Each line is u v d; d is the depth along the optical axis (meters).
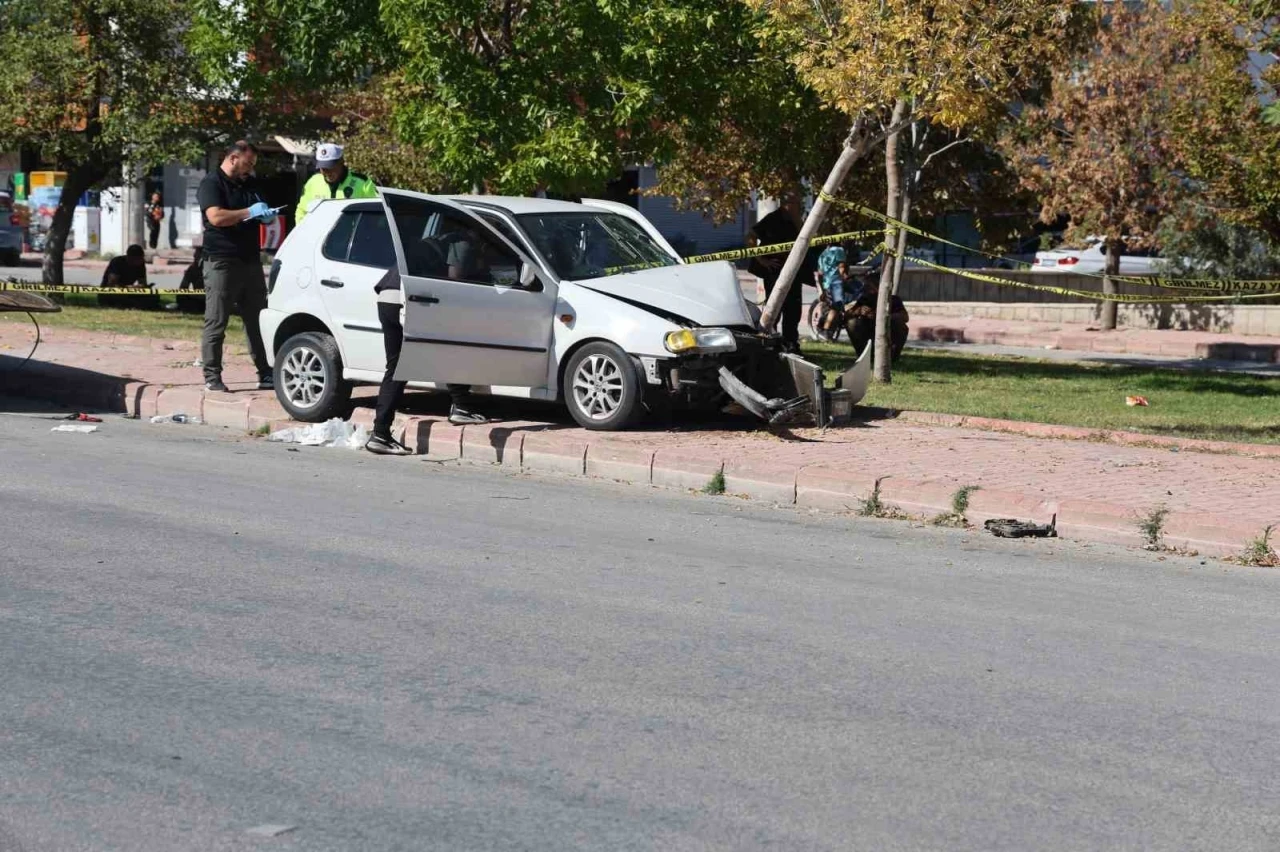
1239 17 17.41
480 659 6.18
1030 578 8.16
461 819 4.54
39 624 6.47
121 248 42.59
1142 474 10.48
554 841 4.40
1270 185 21.00
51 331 17.88
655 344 11.52
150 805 4.61
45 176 45.59
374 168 23.28
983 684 6.08
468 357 11.43
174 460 10.78
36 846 4.32
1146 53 25.78
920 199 24.77
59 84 22.39
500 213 12.23
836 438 11.73
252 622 6.62
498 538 8.59
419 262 11.72
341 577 7.48
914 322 28.73
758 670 6.16
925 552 8.75
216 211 12.77
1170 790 4.96
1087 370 20.52
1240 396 16.69
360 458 11.32
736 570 8.02
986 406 14.36
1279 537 8.73
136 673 5.86
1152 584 8.12
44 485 9.55
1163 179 26.39
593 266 12.31
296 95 19.67
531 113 16.19
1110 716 5.72
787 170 22.27
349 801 4.66
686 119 17.61
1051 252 37.28
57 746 5.07
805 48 14.95
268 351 12.64
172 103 22.38
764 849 4.39
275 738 5.20
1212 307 27.88
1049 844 4.49
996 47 13.91
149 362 15.14
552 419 12.65
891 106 14.75
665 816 4.61
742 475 10.43
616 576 7.75
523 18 16.55
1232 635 7.04
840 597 7.49
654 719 5.50
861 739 5.36
